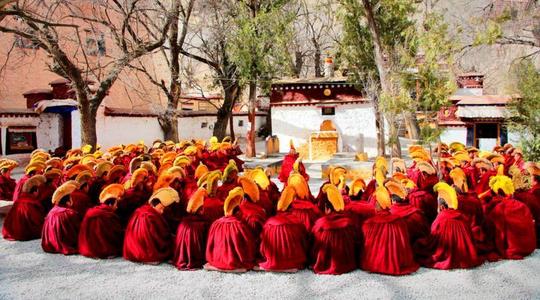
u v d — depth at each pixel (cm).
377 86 1672
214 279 679
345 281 663
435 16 951
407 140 2541
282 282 664
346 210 729
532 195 835
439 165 906
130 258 755
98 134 2211
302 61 3584
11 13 1277
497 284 643
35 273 709
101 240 772
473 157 1201
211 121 3238
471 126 2295
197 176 960
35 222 890
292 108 2227
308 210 774
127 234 759
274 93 2242
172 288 648
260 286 650
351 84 1981
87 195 874
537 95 1566
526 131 1658
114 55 2594
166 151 1471
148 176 894
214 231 716
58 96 2133
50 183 946
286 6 2330
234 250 702
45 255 793
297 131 2223
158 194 763
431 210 847
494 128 2278
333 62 2297
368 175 1462
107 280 679
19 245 854
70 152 1359
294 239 701
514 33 1783
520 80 1747
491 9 1617
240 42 1984
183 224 732
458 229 701
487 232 752
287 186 743
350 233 704
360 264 709
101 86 1666
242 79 2020
